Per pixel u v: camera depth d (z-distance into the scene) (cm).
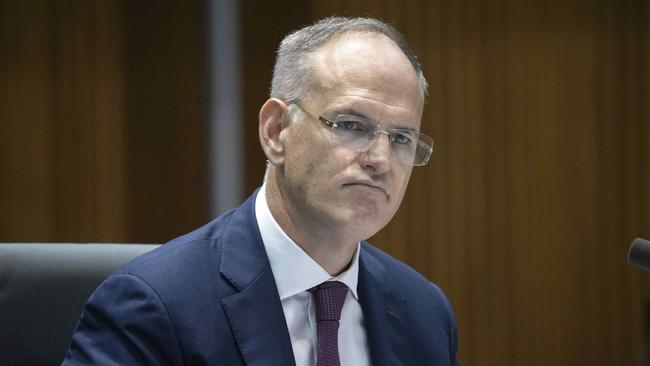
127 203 1099
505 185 1118
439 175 1111
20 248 474
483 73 1109
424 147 420
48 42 1088
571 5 1116
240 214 453
